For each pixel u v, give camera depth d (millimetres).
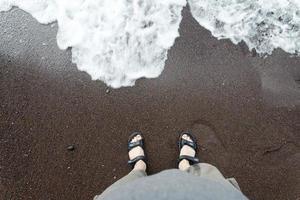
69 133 2645
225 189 1588
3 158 2633
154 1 2742
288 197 2555
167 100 2648
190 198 1482
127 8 2746
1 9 2773
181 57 2688
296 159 2584
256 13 2707
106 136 2635
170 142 2621
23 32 2756
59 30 2752
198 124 2627
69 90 2686
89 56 2715
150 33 2719
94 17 2750
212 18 2721
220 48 2686
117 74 2688
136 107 2650
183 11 2730
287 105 2627
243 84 2648
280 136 2605
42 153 2633
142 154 2559
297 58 2672
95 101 2668
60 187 2602
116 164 2613
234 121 2621
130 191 1549
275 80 2652
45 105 2676
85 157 2627
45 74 2709
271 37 2688
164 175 1657
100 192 2592
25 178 2611
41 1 2775
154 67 2684
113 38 2725
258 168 2580
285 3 2693
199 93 2648
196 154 2607
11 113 2672
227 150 2604
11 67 2725
